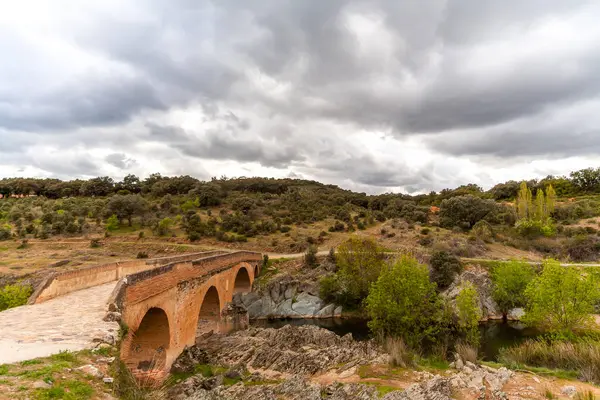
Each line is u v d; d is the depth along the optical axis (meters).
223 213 102.31
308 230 89.12
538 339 39.44
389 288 35.31
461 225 88.25
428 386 20.81
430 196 154.62
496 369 25.42
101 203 112.31
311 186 177.88
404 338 33.88
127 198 95.12
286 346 34.34
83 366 9.69
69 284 20.41
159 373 20.88
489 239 77.81
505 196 137.75
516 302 50.97
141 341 22.09
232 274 44.66
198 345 34.41
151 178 157.88
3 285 43.59
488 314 50.44
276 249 78.88
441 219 90.94
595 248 70.56
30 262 58.41
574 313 32.78
